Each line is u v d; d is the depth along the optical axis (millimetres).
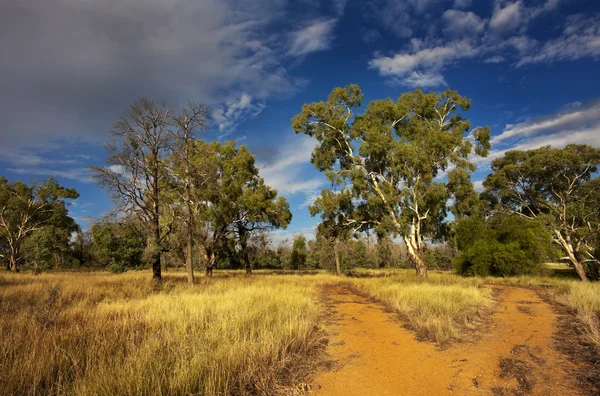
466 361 6039
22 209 42469
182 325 7836
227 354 5711
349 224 30594
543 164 33312
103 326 7969
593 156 31250
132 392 4352
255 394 4758
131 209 21078
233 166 33156
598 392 4406
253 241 36594
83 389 4305
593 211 31172
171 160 23219
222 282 21812
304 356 6445
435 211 27547
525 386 4758
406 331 8586
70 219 55969
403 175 26672
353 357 6527
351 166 28047
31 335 6660
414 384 5062
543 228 29172
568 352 6266
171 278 26203
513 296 15680
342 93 28531
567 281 22562
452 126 29266
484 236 30219
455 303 11188
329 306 13258
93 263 65438
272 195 38000
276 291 15008
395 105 27172
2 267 50062
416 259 26531
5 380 4668
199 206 29984
